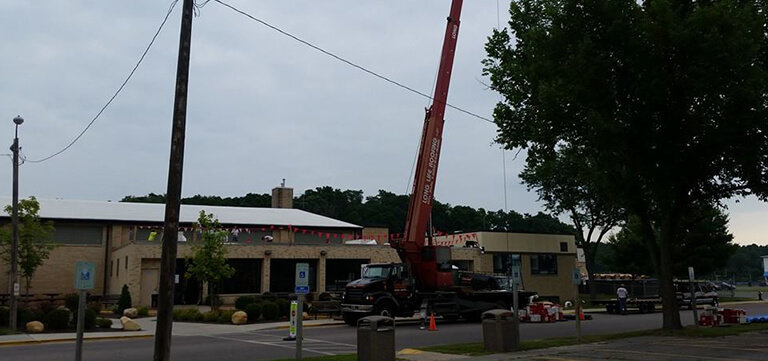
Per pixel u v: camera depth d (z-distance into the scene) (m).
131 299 35.50
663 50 17.52
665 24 17.20
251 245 40.03
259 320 28.78
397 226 99.25
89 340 20.94
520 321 29.48
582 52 18.06
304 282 13.49
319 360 14.33
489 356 15.59
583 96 18.44
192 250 34.12
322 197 110.50
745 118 18.00
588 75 18.00
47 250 36.28
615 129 17.92
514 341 16.67
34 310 27.62
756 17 17.84
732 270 144.00
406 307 26.67
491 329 16.64
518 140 24.22
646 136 18.55
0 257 35.62
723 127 18.38
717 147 19.12
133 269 36.22
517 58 24.14
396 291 26.28
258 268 41.19
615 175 21.25
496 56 25.28
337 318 29.77
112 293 40.53
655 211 22.84
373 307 25.58
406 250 26.52
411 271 26.97
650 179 19.41
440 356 15.70
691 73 17.30
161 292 12.30
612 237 59.41
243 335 22.55
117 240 42.44
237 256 39.44
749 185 21.12
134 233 40.59
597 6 18.12
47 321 23.42
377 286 25.97
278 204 59.72
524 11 24.11
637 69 18.02
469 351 16.62
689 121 18.55
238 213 50.62
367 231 57.34
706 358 14.35
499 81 24.95
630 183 20.36
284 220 49.88
